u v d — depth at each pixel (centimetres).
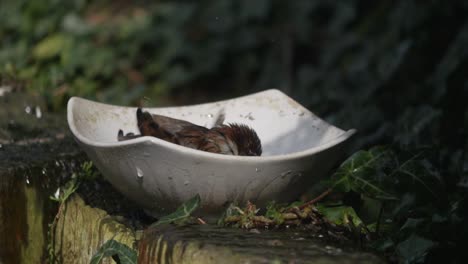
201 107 548
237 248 377
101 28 1364
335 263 358
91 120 504
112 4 1494
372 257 369
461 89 794
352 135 455
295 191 455
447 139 679
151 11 1490
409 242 430
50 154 542
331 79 1238
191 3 1507
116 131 514
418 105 836
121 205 512
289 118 532
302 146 515
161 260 392
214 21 1498
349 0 1452
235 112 544
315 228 434
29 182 505
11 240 492
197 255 374
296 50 1495
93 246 474
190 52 1457
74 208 504
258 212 459
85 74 1228
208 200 434
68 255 501
